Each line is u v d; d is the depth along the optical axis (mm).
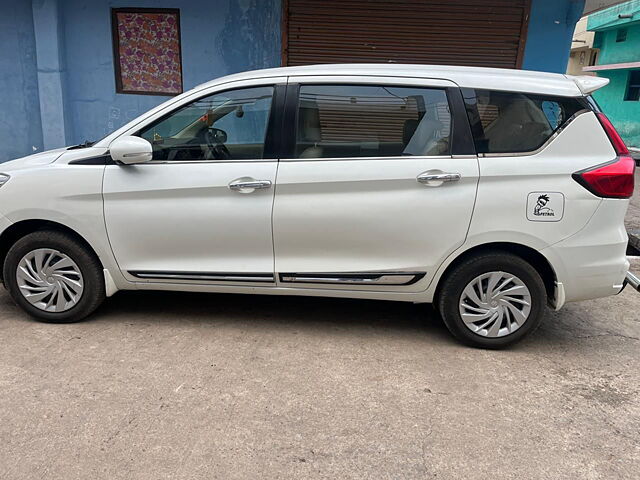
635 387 3211
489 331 3553
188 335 3693
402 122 3438
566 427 2801
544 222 3318
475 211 3338
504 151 3357
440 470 2459
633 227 6438
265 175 3426
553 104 3361
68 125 7480
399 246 3443
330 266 3523
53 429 2654
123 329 3754
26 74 7441
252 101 3525
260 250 3541
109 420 2736
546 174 3299
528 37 6879
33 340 3553
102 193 3523
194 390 3025
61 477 2346
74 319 3789
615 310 4398
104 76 7359
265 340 3658
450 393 3084
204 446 2568
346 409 2896
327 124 3475
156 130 3572
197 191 3475
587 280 3402
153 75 7348
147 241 3584
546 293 3523
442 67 3562
